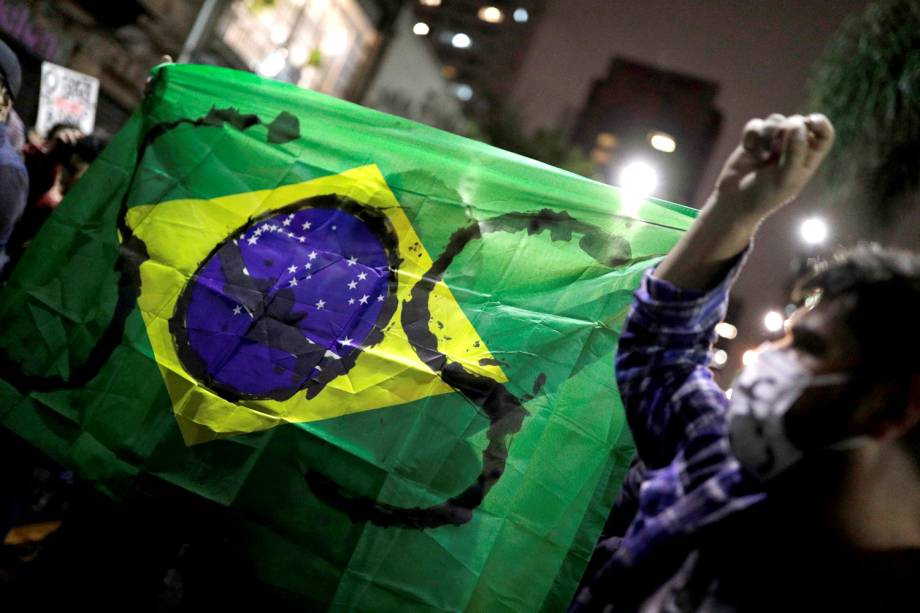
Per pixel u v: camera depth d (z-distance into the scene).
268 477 1.92
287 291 2.11
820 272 1.24
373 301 2.09
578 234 2.12
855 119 5.28
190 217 2.21
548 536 1.86
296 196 2.22
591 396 1.96
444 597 1.82
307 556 1.86
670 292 1.33
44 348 2.11
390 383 1.99
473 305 2.07
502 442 1.93
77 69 8.62
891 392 1.10
